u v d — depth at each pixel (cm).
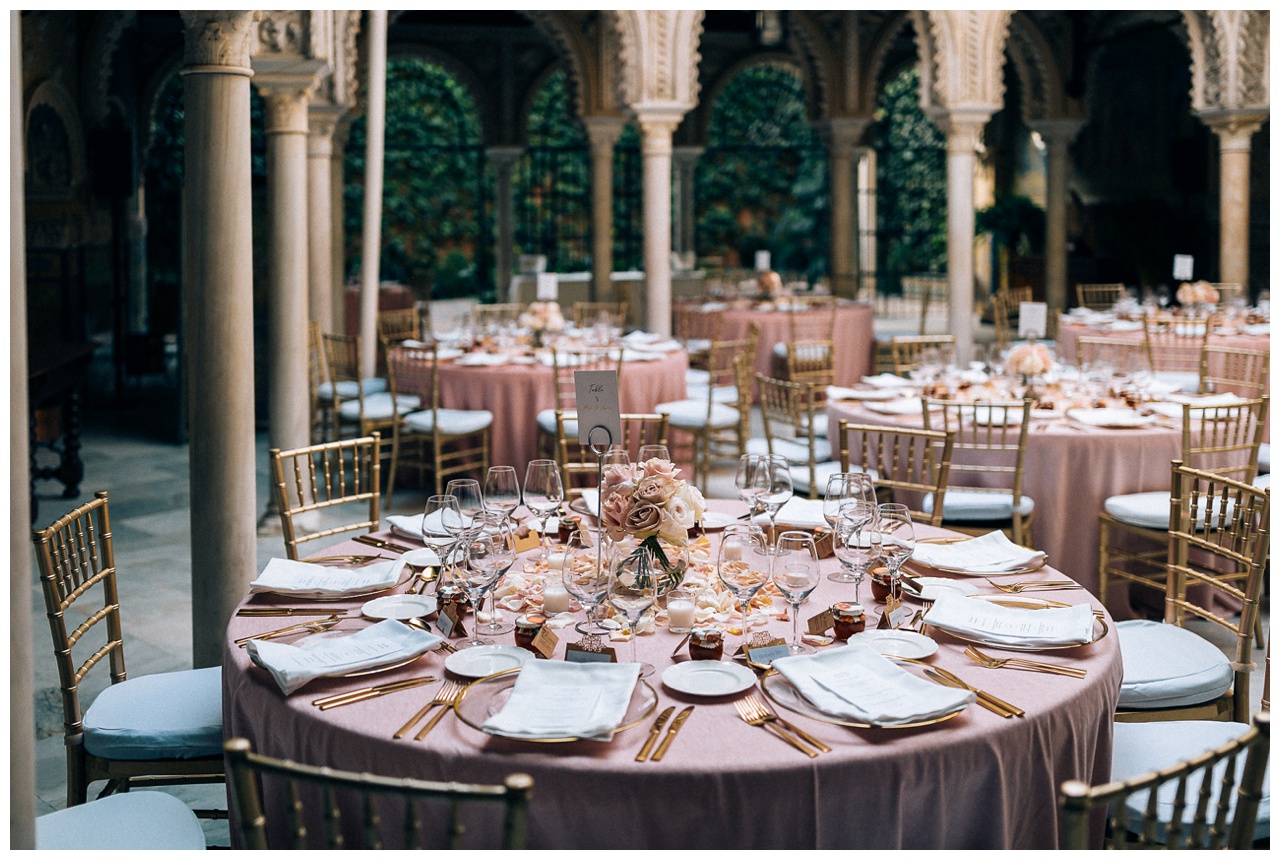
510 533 294
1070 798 174
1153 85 1738
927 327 1964
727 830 219
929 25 1108
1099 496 561
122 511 780
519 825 175
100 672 497
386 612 306
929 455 493
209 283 432
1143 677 331
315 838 254
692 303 1394
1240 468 564
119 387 1227
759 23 1254
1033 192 1998
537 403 804
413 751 229
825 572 343
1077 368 746
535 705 239
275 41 655
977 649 281
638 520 291
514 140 1834
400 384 869
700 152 1953
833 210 1612
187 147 434
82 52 1220
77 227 1212
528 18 1483
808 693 243
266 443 1012
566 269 2458
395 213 2388
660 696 251
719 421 829
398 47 1766
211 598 441
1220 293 1286
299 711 249
